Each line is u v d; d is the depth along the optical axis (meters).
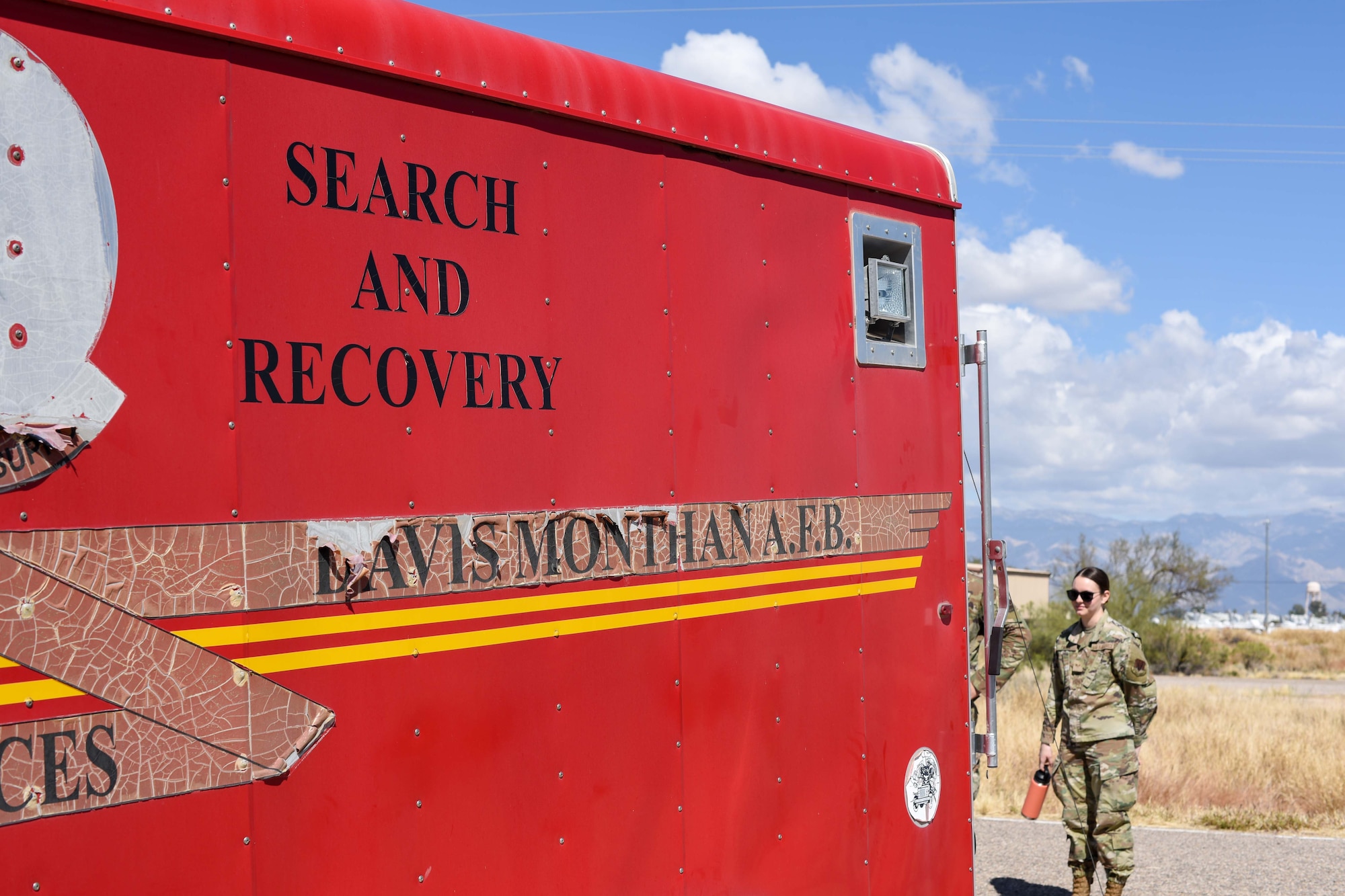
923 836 3.96
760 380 3.44
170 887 2.11
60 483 2.01
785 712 3.45
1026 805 5.52
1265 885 6.05
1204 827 7.48
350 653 2.39
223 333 2.24
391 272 2.53
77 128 2.07
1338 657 32.53
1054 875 6.39
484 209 2.74
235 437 2.24
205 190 2.24
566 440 2.87
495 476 2.70
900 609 3.93
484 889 2.61
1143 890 5.97
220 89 2.28
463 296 2.67
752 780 3.32
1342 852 6.75
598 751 2.88
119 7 2.12
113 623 2.06
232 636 2.21
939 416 4.18
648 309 3.12
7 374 1.96
